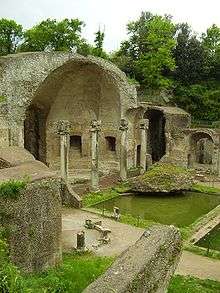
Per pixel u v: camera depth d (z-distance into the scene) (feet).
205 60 179.42
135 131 137.59
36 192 53.88
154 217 93.09
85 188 114.42
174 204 104.22
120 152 123.24
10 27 177.17
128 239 76.64
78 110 133.49
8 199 49.93
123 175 122.42
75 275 53.52
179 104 175.32
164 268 38.88
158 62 171.42
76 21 169.89
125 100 128.47
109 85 128.36
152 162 158.30
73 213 93.25
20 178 54.70
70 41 169.58
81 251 68.18
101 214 92.17
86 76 126.52
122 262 34.65
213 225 86.99
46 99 125.08
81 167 136.26
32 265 53.31
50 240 56.59
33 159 81.15
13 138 104.17
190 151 145.07
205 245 76.18
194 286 54.08
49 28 166.71
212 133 138.21
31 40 169.48
